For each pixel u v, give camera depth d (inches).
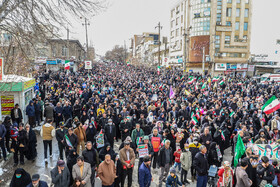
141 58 3555.6
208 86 909.8
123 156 259.8
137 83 959.0
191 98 631.8
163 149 273.7
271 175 242.8
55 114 500.4
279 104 412.5
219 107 487.5
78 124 334.6
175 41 2394.2
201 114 486.3
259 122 428.1
